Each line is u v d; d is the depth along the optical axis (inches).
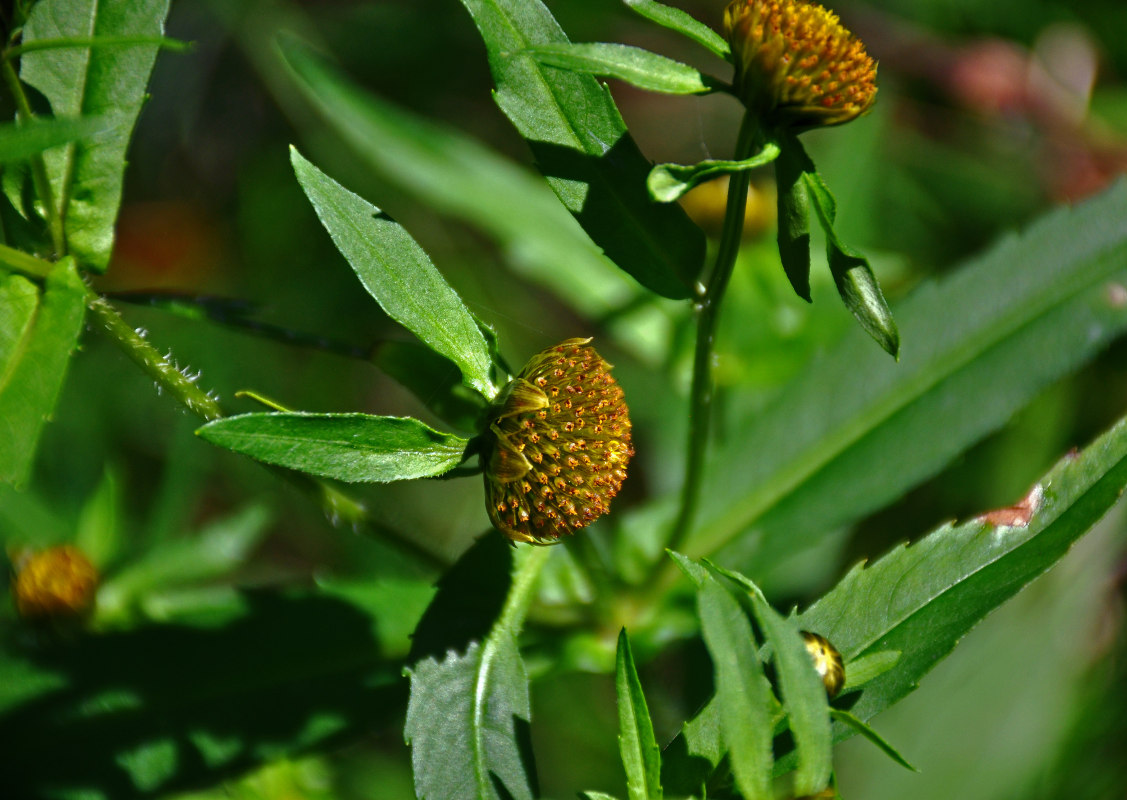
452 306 15.0
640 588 16.9
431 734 15.4
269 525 20.8
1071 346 17.1
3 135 14.4
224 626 16.2
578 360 15.2
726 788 15.0
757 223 18.5
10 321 15.0
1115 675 18.1
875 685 15.3
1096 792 17.9
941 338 17.3
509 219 19.0
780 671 14.3
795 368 18.4
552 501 15.1
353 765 18.5
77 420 20.8
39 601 16.8
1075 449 15.6
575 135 15.6
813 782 14.3
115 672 16.1
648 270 15.7
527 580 15.7
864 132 19.4
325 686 16.2
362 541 20.4
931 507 19.1
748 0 15.2
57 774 16.0
